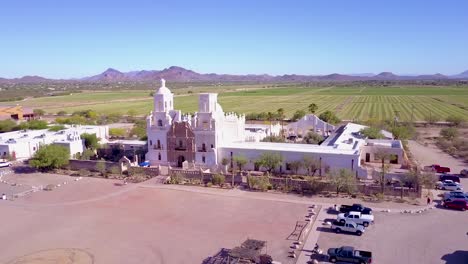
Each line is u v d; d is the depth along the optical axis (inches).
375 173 3041.3
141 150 4188.0
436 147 4510.3
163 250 2012.8
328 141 4084.6
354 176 2950.3
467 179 3164.4
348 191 2805.1
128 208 2659.9
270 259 1809.8
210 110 3639.3
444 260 1824.6
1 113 7283.5
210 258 1909.4
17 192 3078.2
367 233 2139.5
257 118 7190.0
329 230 2197.3
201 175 3225.9
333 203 2640.3
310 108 6515.8
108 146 4407.0
